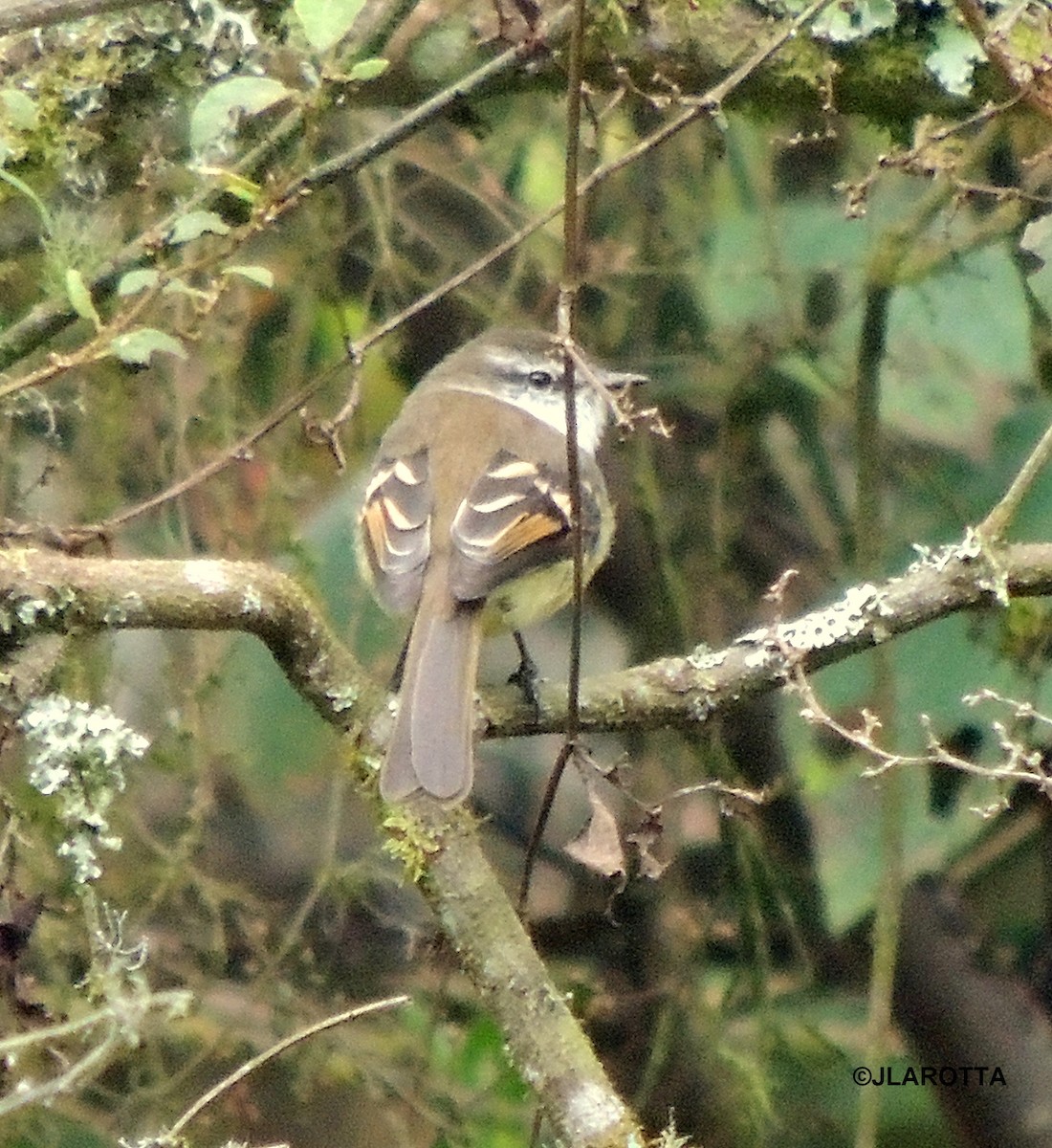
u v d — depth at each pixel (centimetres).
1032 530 895
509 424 776
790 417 988
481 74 740
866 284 884
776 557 1002
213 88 630
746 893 945
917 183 948
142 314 669
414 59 795
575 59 511
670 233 959
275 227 795
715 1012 967
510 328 850
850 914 938
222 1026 945
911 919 982
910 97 792
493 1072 970
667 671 685
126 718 971
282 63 772
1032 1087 965
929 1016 982
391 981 992
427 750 626
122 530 898
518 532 721
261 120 770
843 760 943
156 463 937
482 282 979
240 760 970
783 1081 980
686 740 958
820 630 678
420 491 736
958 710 899
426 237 957
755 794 690
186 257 847
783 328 969
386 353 960
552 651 1046
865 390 894
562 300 524
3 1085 621
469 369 820
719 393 982
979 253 934
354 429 966
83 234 750
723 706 681
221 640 941
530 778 1051
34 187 788
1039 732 889
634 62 779
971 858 984
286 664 638
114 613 580
